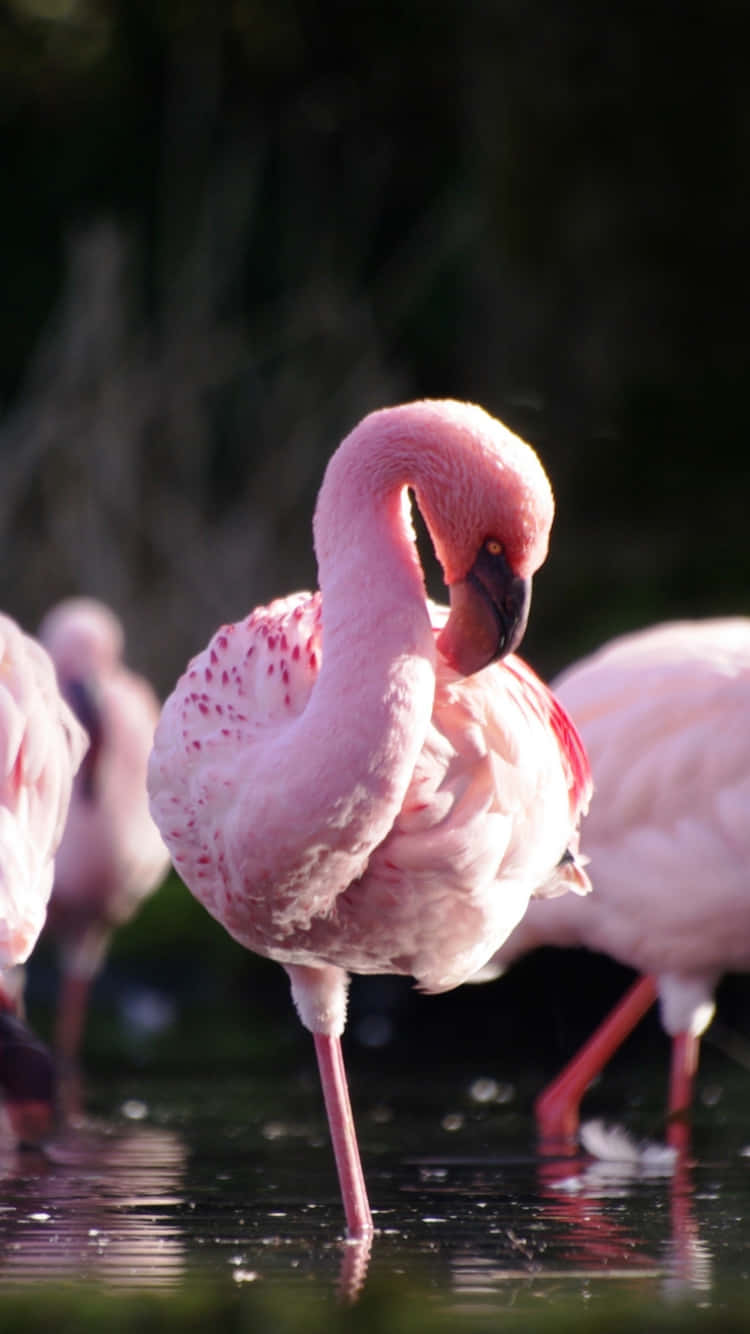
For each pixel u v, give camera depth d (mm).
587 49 18625
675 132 18578
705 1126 7738
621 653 8125
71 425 17578
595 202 18859
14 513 17484
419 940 5246
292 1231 5426
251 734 5086
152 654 16953
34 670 6625
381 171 24922
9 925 5730
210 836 5137
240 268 21812
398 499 4898
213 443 18969
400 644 4738
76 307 17938
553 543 18859
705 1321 4258
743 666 7816
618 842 7785
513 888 5391
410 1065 9867
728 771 7629
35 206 27094
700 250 18703
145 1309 4398
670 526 18969
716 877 7652
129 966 13305
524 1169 6613
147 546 17531
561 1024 11539
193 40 26438
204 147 24484
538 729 5379
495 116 19391
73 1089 8844
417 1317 4309
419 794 4988
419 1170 6574
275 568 17938
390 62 26078
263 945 5250
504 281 19531
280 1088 8875
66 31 27281
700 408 18953
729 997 11703
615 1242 5242
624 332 18969
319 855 4754
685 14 18359
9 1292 4605
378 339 20672
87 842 11906
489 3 19484
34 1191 6094
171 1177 6371
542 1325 4211
